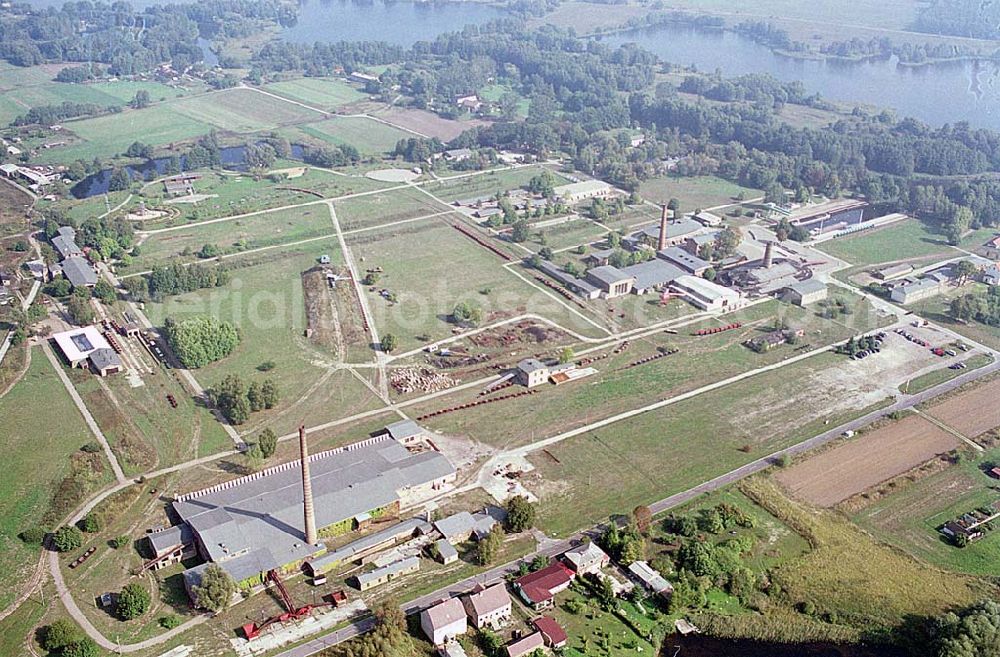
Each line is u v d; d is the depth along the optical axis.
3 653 134.88
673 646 142.50
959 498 177.38
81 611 143.50
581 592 151.62
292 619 143.00
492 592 144.38
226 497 168.75
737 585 152.12
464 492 175.75
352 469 175.50
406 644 136.62
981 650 134.62
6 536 160.00
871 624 145.50
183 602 146.25
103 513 164.62
